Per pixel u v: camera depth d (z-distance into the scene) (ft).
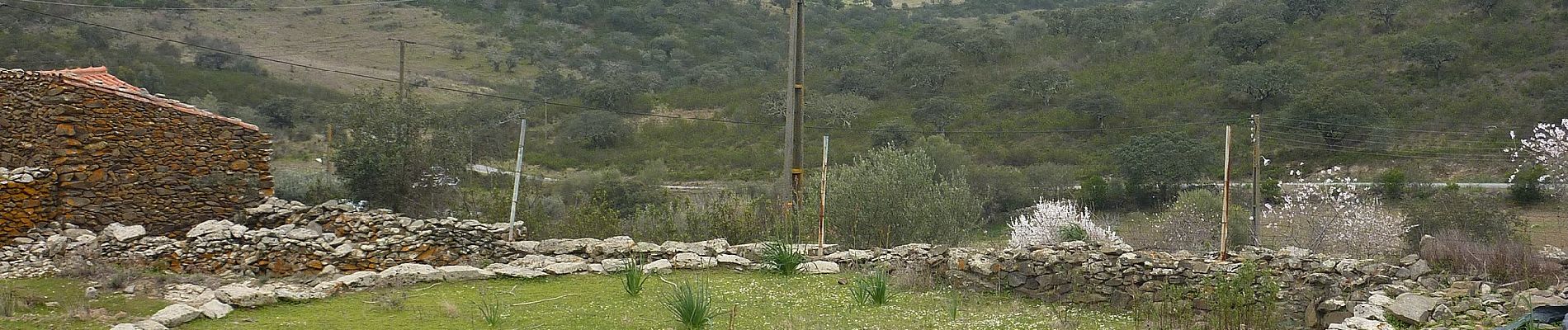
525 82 223.10
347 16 268.82
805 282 36.04
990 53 224.74
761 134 170.91
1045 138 156.35
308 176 82.58
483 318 28.04
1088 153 144.25
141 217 44.65
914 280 36.32
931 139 125.18
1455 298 26.58
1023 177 117.39
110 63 158.40
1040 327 27.96
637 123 183.93
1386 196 101.14
